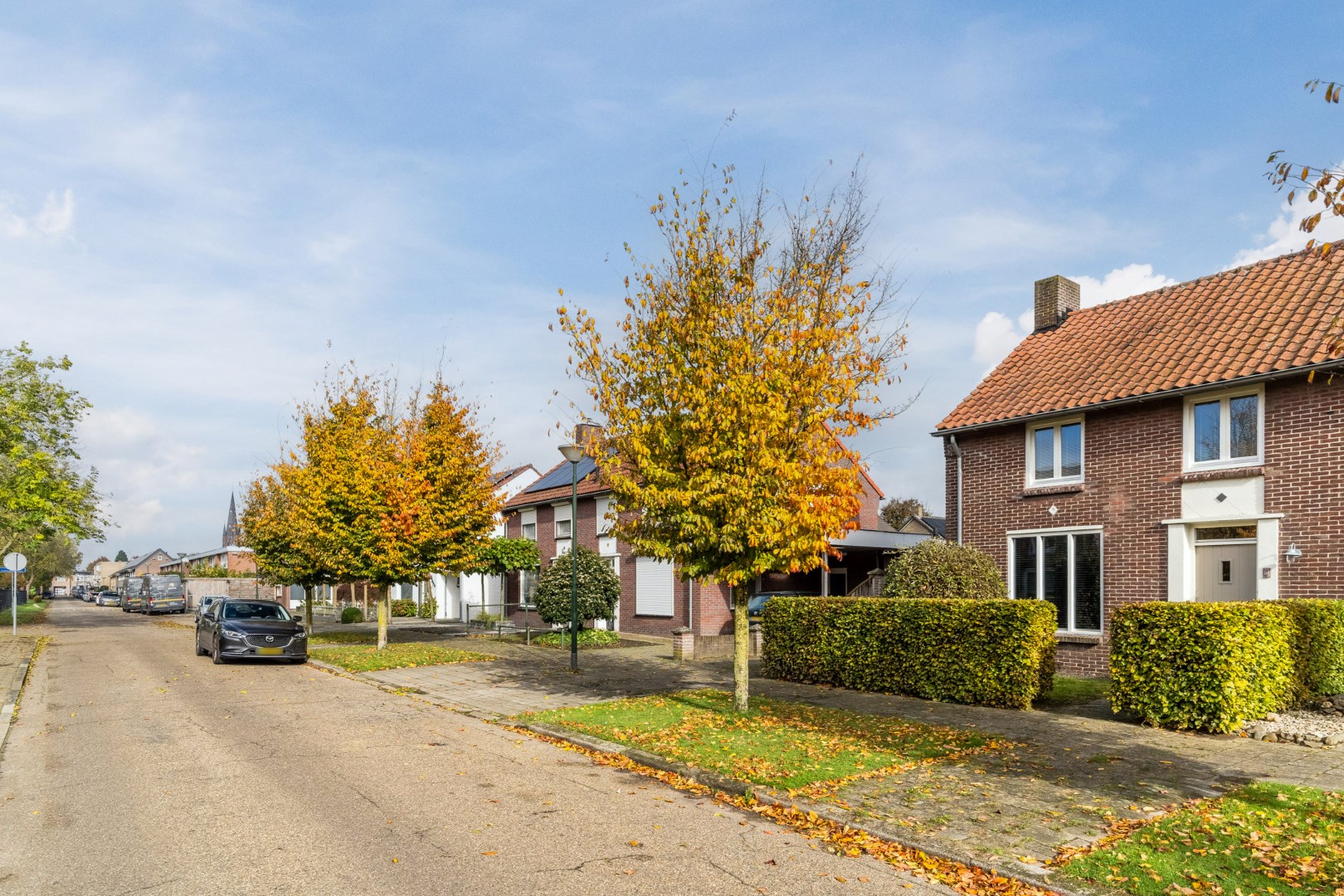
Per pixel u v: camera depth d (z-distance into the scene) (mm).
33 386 32750
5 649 22203
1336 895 5027
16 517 31562
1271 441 12766
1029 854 5832
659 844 6211
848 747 8992
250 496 32875
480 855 5910
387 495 19625
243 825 6594
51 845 6145
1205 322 15125
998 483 16516
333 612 42344
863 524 26578
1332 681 11203
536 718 11195
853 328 10375
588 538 28375
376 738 10141
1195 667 9688
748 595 11258
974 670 11836
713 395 10258
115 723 11023
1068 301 19281
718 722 10500
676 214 10875
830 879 5559
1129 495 14461
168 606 48938
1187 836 6066
